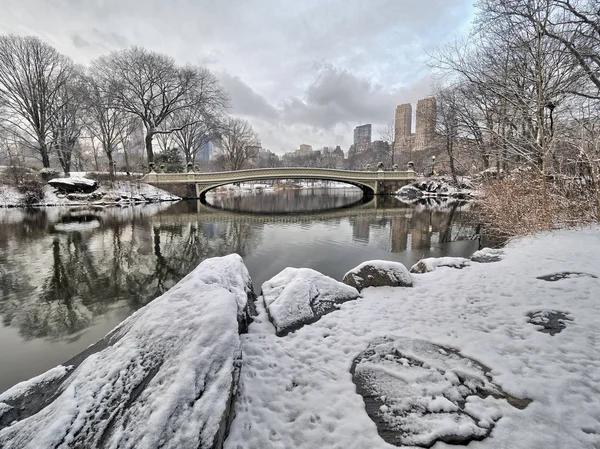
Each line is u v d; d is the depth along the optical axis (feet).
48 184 85.92
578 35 28.78
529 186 28.94
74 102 95.40
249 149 185.06
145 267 28.60
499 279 14.53
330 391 7.38
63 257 31.68
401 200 98.73
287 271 15.08
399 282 14.71
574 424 5.66
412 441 5.70
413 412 6.45
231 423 6.21
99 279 25.26
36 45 89.35
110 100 94.68
